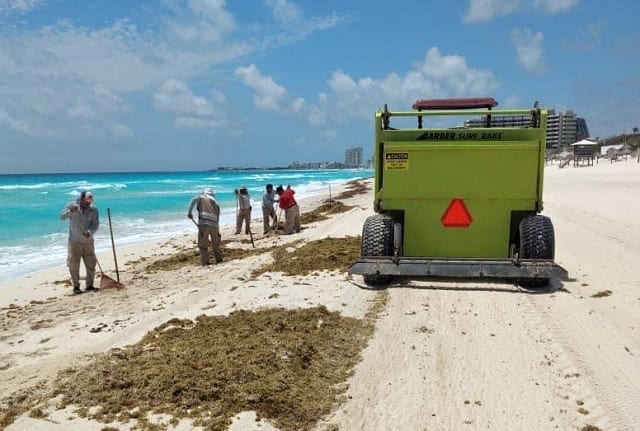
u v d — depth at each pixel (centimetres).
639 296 801
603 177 4772
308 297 816
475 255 877
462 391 502
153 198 3616
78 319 805
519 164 848
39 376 547
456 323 685
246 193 1788
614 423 441
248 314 727
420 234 881
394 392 502
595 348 596
